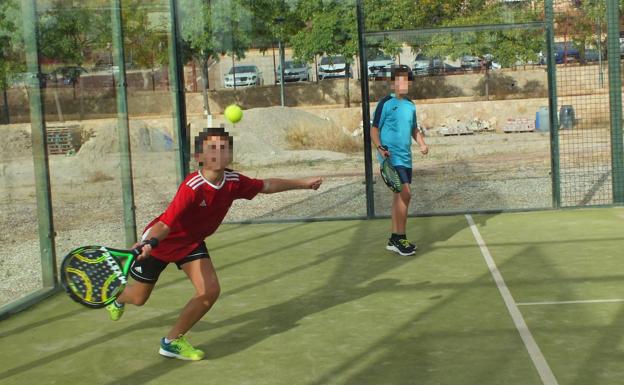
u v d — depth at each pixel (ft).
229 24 36.60
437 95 71.00
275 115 52.34
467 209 34.73
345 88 51.31
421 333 17.34
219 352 16.75
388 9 39.70
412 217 32.81
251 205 38.45
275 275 23.70
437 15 43.04
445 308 19.21
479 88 70.69
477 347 16.19
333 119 53.11
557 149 32.32
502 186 41.45
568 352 15.58
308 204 38.14
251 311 19.86
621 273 21.63
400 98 25.44
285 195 41.06
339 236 29.43
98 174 28.94
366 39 32.35
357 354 16.16
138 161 33.88
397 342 16.80
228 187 15.92
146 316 19.84
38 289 22.44
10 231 23.56
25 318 20.21
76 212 28.40
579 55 56.08
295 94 51.83
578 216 30.86
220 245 28.86
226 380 15.02
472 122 70.49
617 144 32.37
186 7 34.86
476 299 19.85
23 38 21.86
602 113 58.90
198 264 16.22
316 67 41.01
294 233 30.50
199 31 35.58
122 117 27.55
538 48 51.90
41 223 22.33
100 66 27.30
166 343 16.38
